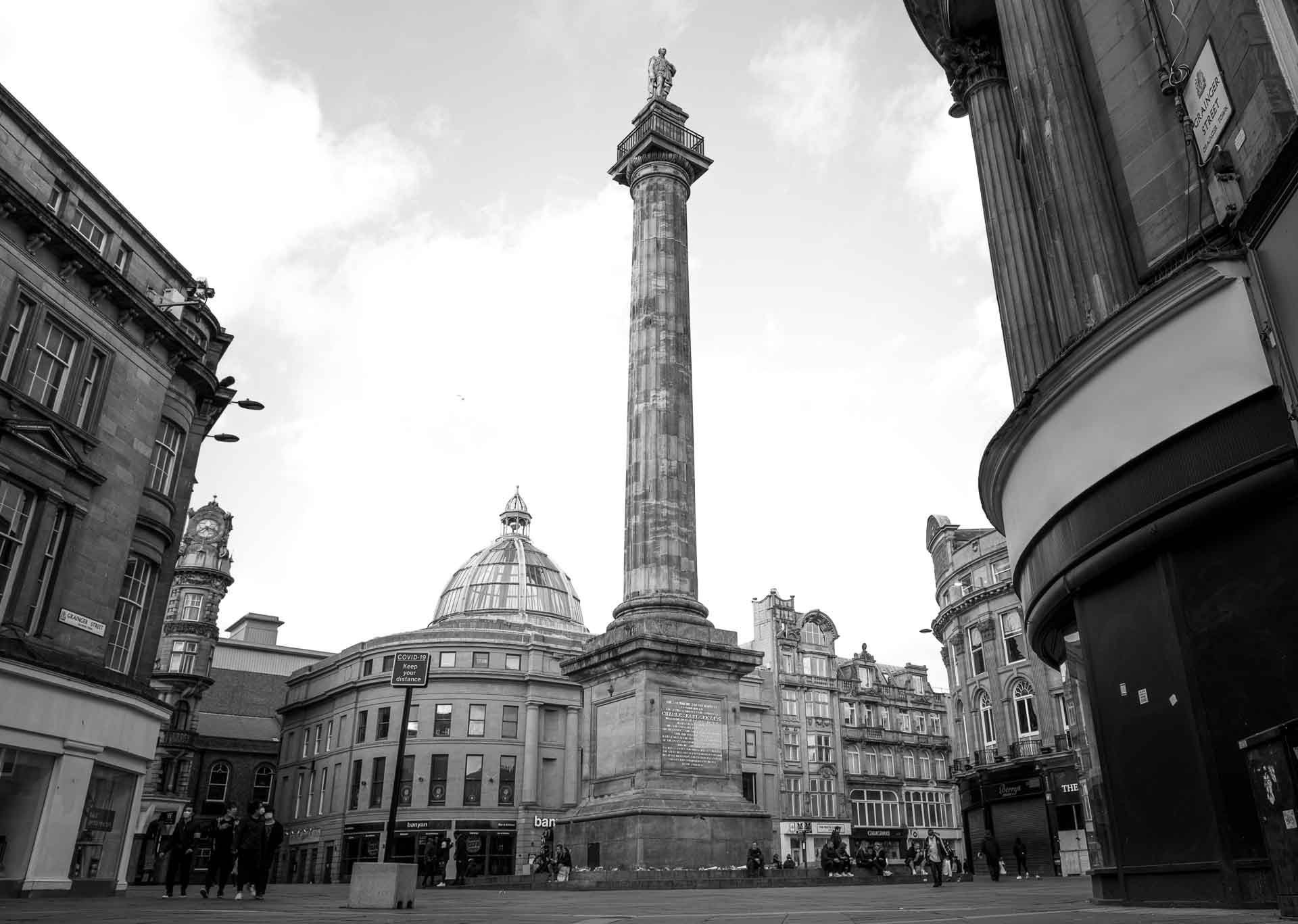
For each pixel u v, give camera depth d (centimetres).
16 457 1886
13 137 2000
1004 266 1670
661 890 1986
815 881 2367
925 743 8169
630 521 2848
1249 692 789
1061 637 1257
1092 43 1335
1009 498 1290
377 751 6366
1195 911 722
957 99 1997
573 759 6412
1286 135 798
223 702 8312
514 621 7438
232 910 1122
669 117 3431
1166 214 1152
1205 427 866
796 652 7638
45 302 1977
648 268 3172
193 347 2469
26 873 1780
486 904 1371
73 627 2000
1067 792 4466
